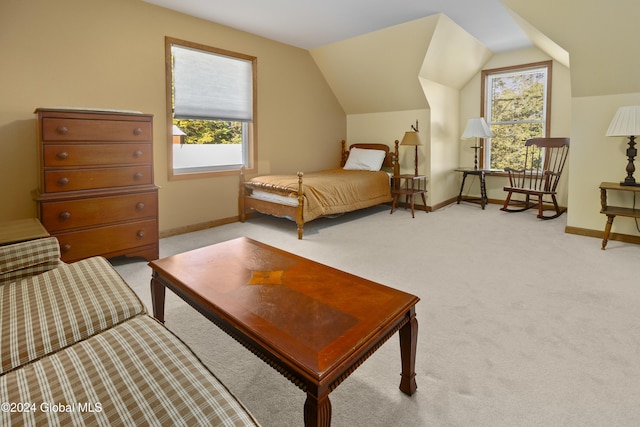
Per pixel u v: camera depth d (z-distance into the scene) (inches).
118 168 114.6
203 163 174.9
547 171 193.8
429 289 99.3
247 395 58.8
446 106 222.8
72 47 125.0
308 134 217.5
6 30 112.1
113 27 133.7
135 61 140.5
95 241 111.1
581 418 53.0
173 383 35.1
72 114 104.8
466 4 146.0
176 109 156.7
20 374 37.4
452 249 136.3
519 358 67.6
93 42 129.4
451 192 238.7
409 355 57.1
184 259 75.9
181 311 86.7
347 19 161.9
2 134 113.8
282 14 155.4
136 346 41.3
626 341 72.7
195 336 75.8
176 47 154.6
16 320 47.9
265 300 56.3
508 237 152.9
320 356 42.3
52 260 66.2
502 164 230.4
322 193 160.6
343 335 46.6
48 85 121.0
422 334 76.0
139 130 118.1
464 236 155.2
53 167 102.7
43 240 66.7
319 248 138.2
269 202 165.8
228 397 34.7
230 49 171.2
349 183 176.7
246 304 55.0
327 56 208.4
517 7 129.7
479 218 192.2
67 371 37.2
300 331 47.5
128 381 35.4
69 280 59.0
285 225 176.6
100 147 110.4
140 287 101.0
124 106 138.9
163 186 154.2
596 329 77.5
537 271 112.4
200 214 168.4
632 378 61.5
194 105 162.6
